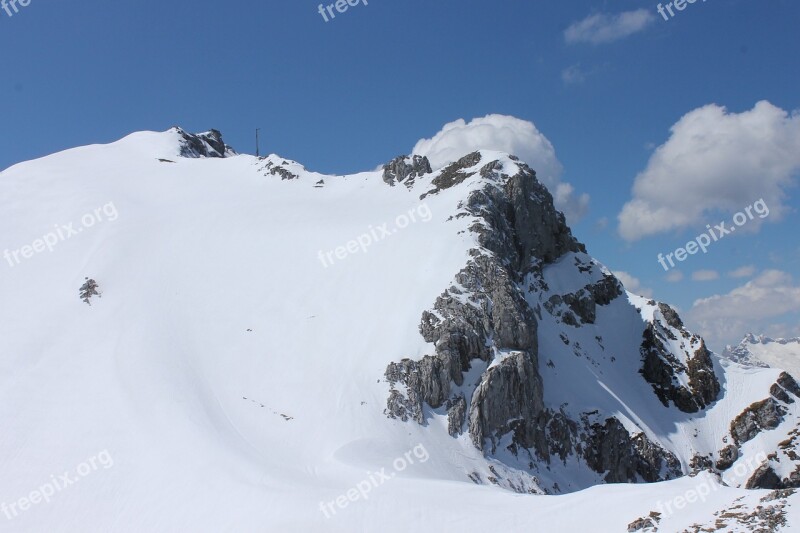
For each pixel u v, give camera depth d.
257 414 79.06
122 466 70.81
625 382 112.12
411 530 54.25
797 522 43.22
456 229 104.06
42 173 143.25
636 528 48.34
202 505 62.84
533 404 88.94
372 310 93.88
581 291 123.12
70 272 106.19
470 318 90.06
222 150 196.88
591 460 92.25
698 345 117.75
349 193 131.00
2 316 97.56
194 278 103.62
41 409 80.00
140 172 147.88
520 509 55.25
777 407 107.44
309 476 66.75
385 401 80.75
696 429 106.50
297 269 104.50
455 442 80.31
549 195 128.62
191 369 85.19
